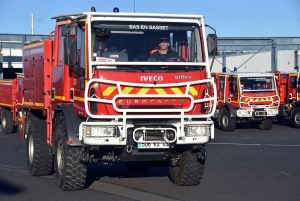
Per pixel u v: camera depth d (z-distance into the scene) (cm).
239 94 2452
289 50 3981
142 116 858
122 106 856
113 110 854
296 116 2606
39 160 1110
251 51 4000
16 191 957
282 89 2661
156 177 1120
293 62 3956
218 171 1202
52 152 1024
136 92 864
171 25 909
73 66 893
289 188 991
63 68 958
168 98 873
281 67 3997
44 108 1077
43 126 1134
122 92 857
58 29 1023
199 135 882
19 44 3691
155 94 868
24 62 1289
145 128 853
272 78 2506
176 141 871
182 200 873
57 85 1001
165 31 904
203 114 891
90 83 845
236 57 4066
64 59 898
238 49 3831
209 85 906
